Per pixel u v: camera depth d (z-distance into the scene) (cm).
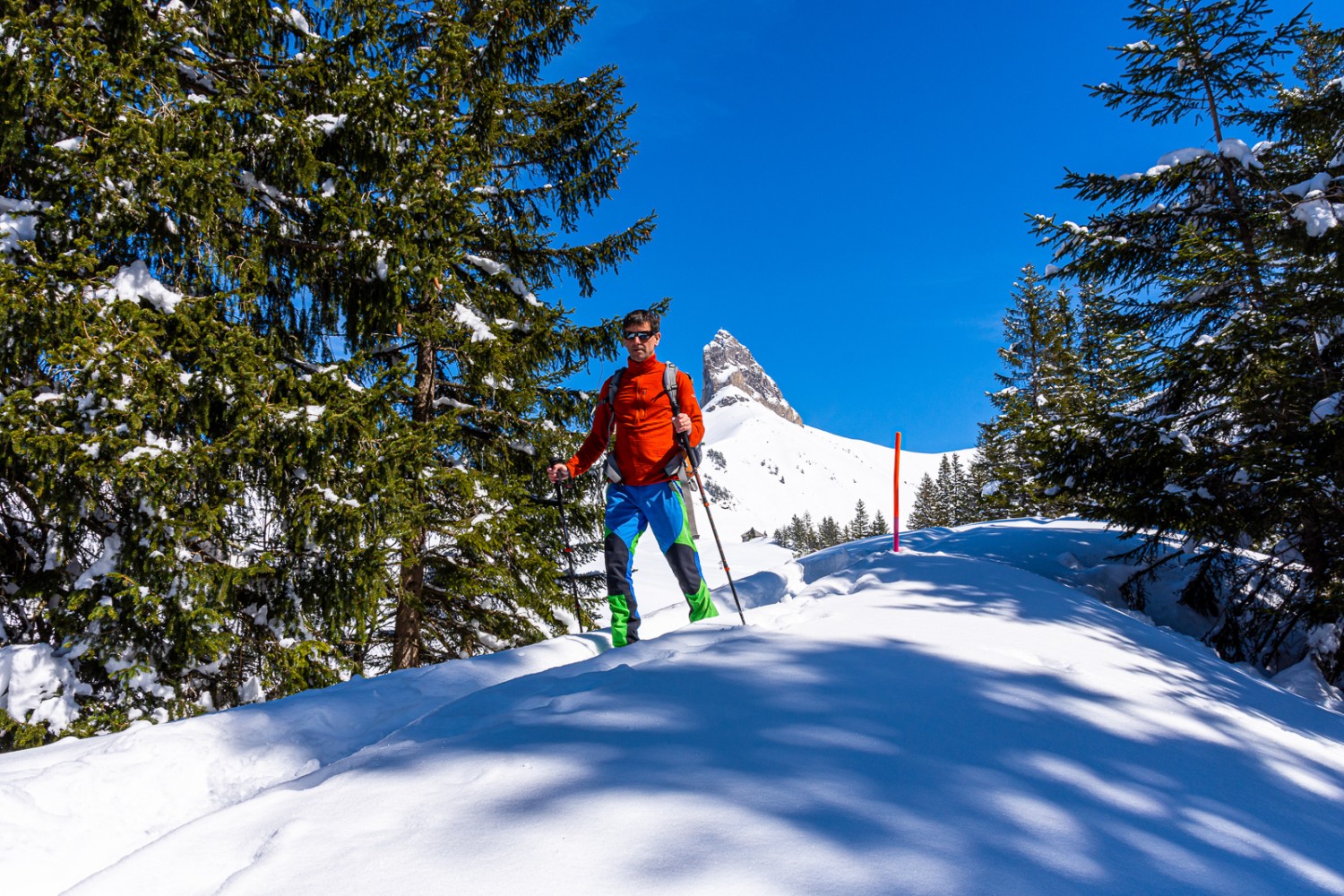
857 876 124
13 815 193
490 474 822
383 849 134
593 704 219
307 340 735
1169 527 697
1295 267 706
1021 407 1934
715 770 167
